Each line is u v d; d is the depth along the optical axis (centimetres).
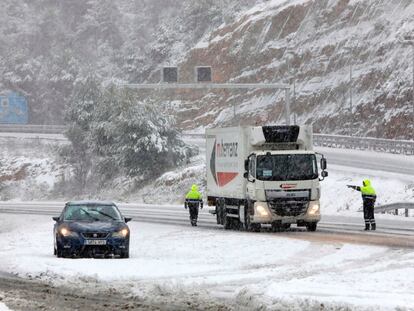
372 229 4662
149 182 10994
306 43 15388
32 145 16188
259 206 4609
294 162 4666
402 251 3272
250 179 4688
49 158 14925
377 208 6188
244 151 4822
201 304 2002
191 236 4309
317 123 13325
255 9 17838
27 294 2211
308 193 4650
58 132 18150
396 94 11912
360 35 14312
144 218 6341
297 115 14112
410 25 13350
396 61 12756
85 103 13038
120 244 3216
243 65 16550
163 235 4441
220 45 17488
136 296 2148
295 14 16175
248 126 4834
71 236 3198
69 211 3431
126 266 2844
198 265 2880
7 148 16212
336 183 7656
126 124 11212
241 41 16975
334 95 13562
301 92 14388
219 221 5281
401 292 2058
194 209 5362
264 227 5116
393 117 11594
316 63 14638
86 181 12581
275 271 2647
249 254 3291
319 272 2594
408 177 7369
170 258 3200
